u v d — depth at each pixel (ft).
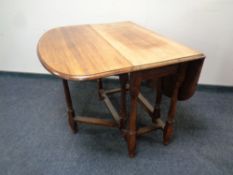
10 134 5.17
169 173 4.20
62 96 6.75
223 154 4.64
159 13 6.08
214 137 5.11
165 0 5.83
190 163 4.42
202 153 4.66
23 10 6.56
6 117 5.76
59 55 3.38
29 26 6.86
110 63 3.06
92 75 2.75
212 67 6.72
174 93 3.92
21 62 7.66
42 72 7.80
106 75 2.82
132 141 4.24
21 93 6.92
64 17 6.60
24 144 4.87
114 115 5.19
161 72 3.43
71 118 4.96
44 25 6.81
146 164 4.39
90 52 3.49
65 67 2.95
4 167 4.33
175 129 5.35
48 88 7.24
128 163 4.41
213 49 6.41
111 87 7.32
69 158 4.53
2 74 7.93
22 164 4.39
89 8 6.34
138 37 4.33
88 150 4.72
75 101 6.48
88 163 4.42
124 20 6.40
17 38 7.14
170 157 4.55
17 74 7.91
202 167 4.33
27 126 5.44
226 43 6.24
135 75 3.26
